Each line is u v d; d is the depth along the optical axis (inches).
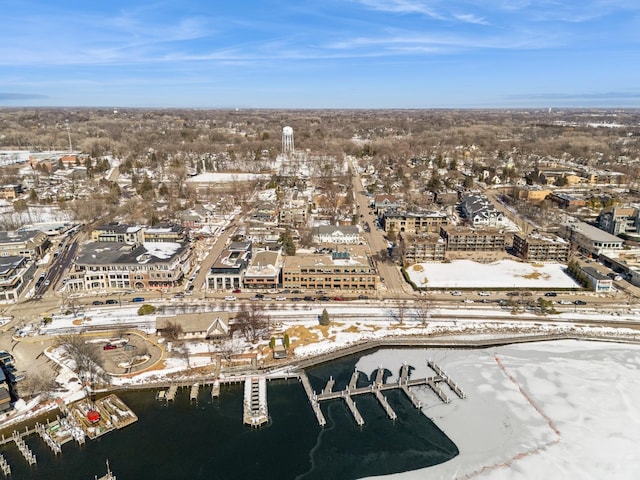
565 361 6648.6
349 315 7736.2
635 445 5044.3
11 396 5580.7
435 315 7780.5
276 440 5098.4
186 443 5012.3
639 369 6456.7
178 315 7012.8
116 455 4815.5
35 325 7234.3
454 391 5984.3
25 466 4635.8
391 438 5162.4
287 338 6737.2
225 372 6166.3
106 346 6604.3
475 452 4968.0
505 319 7691.9
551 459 4857.3
